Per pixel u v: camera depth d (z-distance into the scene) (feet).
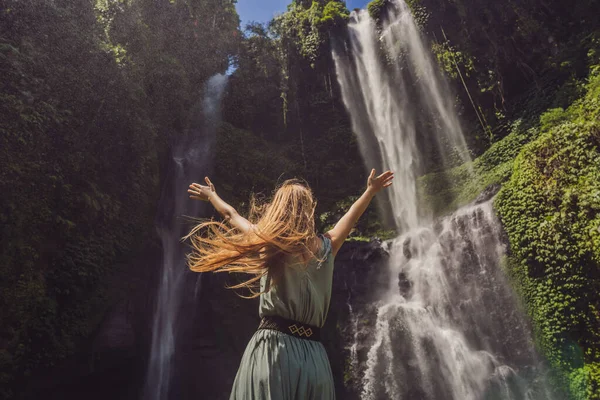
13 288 34.99
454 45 65.77
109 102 45.75
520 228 43.19
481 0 62.28
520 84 61.98
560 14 58.44
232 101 76.84
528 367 39.78
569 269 37.96
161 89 56.75
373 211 66.95
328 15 80.23
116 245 47.01
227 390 52.19
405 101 72.59
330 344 51.88
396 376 46.47
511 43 60.75
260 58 81.15
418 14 68.85
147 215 54.19
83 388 45.06
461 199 56.49
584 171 39.47
